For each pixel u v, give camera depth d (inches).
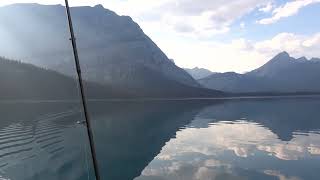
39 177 1087.6
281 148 1803.6
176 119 3540.8
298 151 1718.8
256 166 1368.1
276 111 4997.5
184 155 1582.2
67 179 1078.4
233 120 3479.3
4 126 2417.6
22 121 2780.5
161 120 3395.7
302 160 1498.5
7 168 1194.0
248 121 3368.6
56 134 2053.4
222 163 1409.9
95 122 3075.8
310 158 1541.6
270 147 1833.2
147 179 1146.0
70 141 1811.0
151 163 1396.4
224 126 2896.2
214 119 3565.5
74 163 1310.3
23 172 1142.3
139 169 1284.4
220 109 5487.2
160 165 1362.0
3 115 3373.5
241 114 4360.2
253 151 1706.4
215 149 1752.0
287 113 4566.9
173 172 1246.9
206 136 2261.3
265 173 1259.8
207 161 1448.1
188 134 2364.7
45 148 1582.2
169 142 1988.2
